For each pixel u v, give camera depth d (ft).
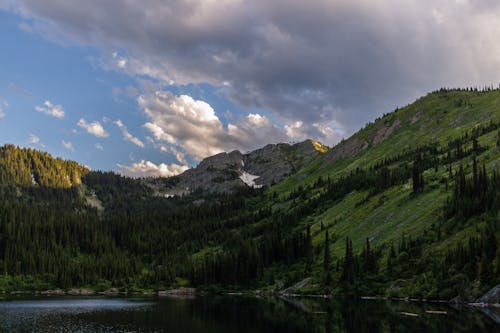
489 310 400.06
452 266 490.08
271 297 633.61
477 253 481.05
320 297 589.73
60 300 607.37
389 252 604.08
